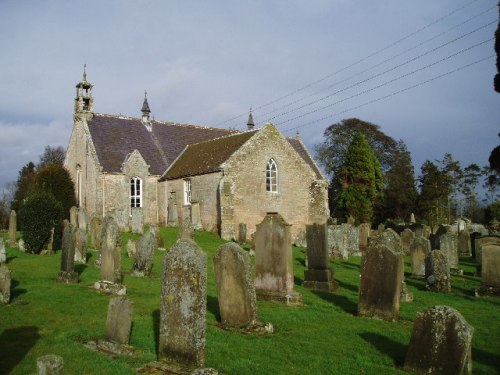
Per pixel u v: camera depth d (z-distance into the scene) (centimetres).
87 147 4138
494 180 6656
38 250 2380
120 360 908
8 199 6988
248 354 936
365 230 3014
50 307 1288
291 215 3953
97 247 2472
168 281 899
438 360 829
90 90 4359
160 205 4216
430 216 6388
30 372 844
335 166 6769
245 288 1093
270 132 3881
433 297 1583
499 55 2609
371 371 859
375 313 1234
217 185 3647
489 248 1611
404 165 6681
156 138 4597
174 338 881
